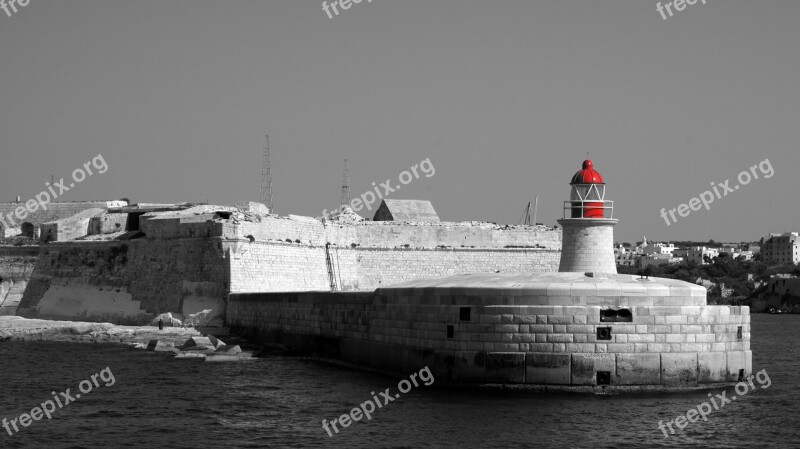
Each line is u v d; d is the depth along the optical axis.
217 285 74.12
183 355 62.12
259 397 46.81
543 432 38.50
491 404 43.12
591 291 44.47
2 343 70.31
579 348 44.41
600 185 60.78
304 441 37.97
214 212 76.38
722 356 45.72
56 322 75.00
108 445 37.78
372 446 36.91
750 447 37.28
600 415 41.03
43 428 40.69
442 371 46.50
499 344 45.06
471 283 47.47
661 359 44.66
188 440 38.41
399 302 50.25
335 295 58.59
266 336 67.44
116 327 73.56
